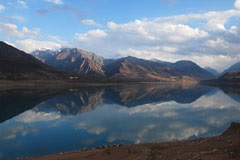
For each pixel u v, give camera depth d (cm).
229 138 1950
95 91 13562
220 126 3941
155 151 1959
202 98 9525
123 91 13975
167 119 4719
